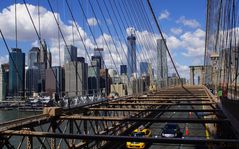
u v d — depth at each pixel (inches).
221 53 1078.4
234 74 669.3
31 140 394.9
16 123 418.6
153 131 1544.0
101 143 566.6
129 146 1019.3
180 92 2080.5
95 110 675.4
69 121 524.4
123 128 714.2
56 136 368.8
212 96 1300.4
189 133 1534.2
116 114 818.2
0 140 382.9
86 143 522.9
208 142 311.7
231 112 644.7
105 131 612.1
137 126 834.8
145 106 981.8
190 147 1143.0
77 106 616.7
